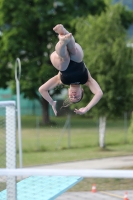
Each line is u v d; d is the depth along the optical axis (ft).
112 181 111.86
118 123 316.19
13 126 72.13
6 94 441.27
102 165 146.61
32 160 158.10
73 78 60.90
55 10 304.91
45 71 286.87
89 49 186.60
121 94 187.42
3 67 318.45
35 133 256.73
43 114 312.71
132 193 99.09
